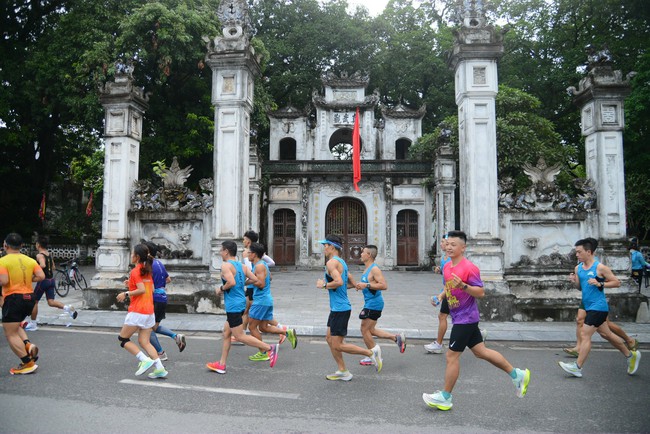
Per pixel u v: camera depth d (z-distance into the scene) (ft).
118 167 38.34
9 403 15.93
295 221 96.53
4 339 25.89
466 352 24.57
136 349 18.98
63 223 90.48
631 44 77.87
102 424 14.16
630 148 71.15
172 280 36.32
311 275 78.79
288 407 15.92
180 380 18.90
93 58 61.98
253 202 78.23
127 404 15.98
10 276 19.21
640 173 74.59
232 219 36.32
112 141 38.45
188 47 65.51
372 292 21.74
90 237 88.58
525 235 35.94
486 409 15.92
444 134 85.20
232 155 36.73
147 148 70.18
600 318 19.76
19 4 79.97
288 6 110.32
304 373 20.25
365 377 19.74
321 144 104.06
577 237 35.73
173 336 22.68
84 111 68.03
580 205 35.63
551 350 25.32
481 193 34.37
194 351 24.26
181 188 38.60
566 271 35.35
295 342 22.41
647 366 21.83
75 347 24.44
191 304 34.81
